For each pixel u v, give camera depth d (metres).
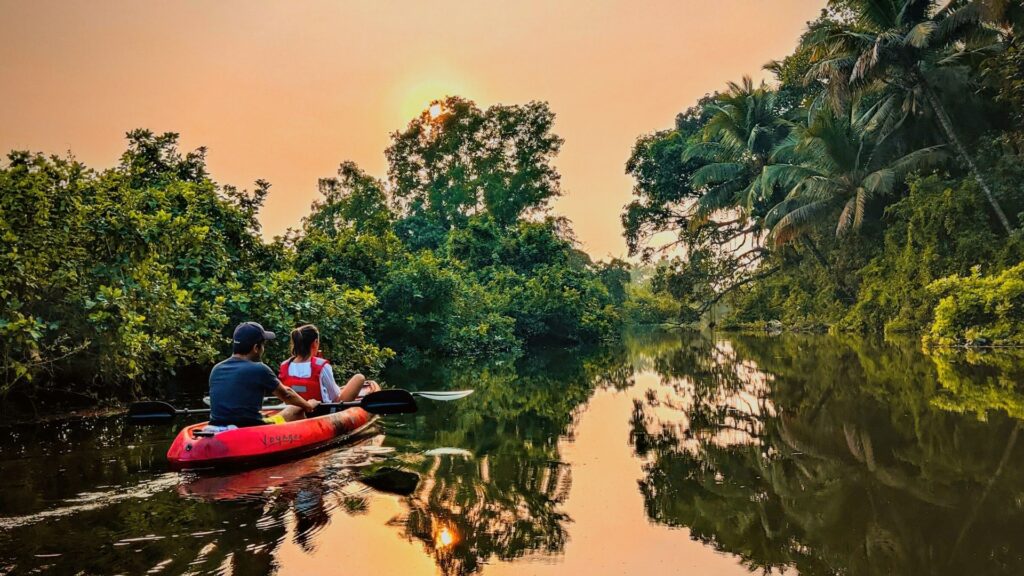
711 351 18.78
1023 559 3.09
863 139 23.50
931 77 21.20
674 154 33.38
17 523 3.41
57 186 6.71
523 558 3.14
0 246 5.87
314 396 6.23
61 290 6.52
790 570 3.05
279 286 10.52
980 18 17.25
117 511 3.63
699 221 31.19
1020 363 11.73
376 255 17.17
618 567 3.07
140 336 6.70
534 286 23.84
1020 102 18.19
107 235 6.77
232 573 2.82
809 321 29.14
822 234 28.30
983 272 18.39
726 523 3.72
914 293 20.80
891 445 5.64
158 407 6.10
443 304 17.58
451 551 3.19
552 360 16.80
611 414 7.84
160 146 11.64
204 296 9.09
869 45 19.09
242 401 5.14
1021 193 18.89
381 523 3.54
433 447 5.66
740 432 6.55
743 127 29.06
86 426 6.30
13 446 5.37
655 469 5.00
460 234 28.00
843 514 3.86
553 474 4.77
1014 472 4.61
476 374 12.96
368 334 16.12
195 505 3.77
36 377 6.63
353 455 5.26
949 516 3.74
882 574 2.96
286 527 3.41
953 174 22.02
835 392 9.07
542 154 37.75
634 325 50.25
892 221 24.47
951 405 7.48
